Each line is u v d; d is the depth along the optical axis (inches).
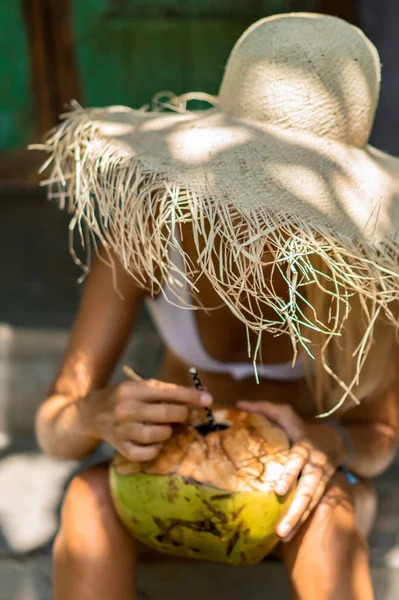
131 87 180.4
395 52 122.2
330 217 55.5
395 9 121.6
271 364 69.1
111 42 177.5
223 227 57.2
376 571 73.7
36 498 85.4
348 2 130.6
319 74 59.3
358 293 62.2
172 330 69.0
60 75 179.2
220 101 65.5
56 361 100.5
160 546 61.3
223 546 59.2
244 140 58.1
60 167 65.4
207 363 69.9
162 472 58.1
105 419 60.9
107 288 69.8
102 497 63.0
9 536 78.7
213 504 57.2
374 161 62.4
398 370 72.3
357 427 70.9
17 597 76.8
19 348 100.7
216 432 60.6
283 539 59.7
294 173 56.6
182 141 58.5
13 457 94.2
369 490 70.7
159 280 66.2
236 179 55.6
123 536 62.4
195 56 178.1
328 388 68.3
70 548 61.9
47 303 116.3
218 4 174.6
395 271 57.1
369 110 61.9
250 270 54.4
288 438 62.6
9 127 180.5
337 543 60.2
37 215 162.9
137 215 56.4
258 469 58.7
